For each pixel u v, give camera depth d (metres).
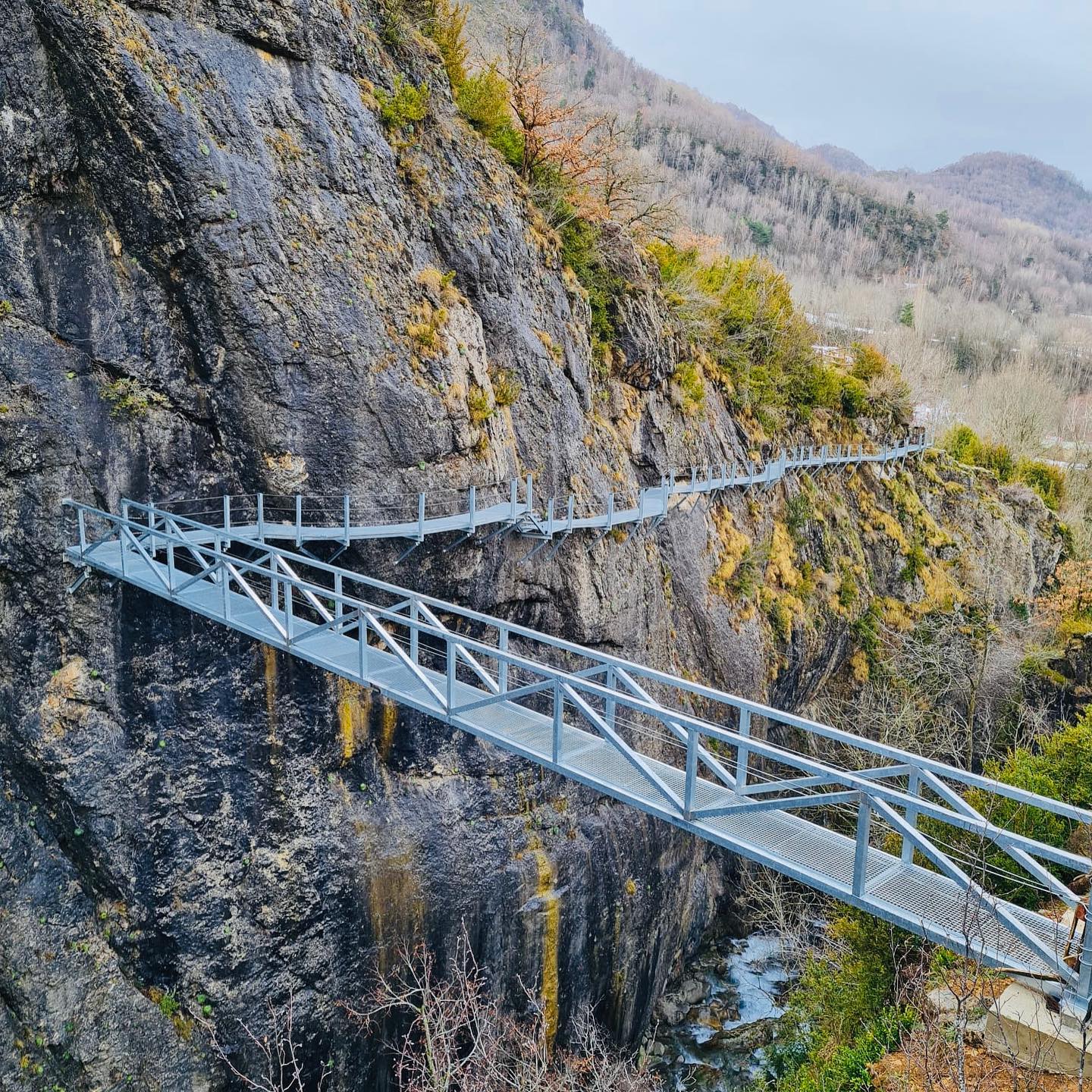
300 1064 15.41
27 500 13.59
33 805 14.30
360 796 16.53
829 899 22.97
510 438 18.94
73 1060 13.84
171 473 14.80
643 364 25.05
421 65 18.02
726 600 26.95
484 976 17.61
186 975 14.65
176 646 14.54
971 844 14.11
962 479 46.44
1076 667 35.91
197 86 14.05
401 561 16.69
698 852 23.89
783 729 30.00
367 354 15.81
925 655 34.12
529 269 20.23
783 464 31.27
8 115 13.04
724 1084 19.05
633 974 20.75
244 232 14.48
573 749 10.13
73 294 13.76
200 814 14.85
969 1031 10.07
